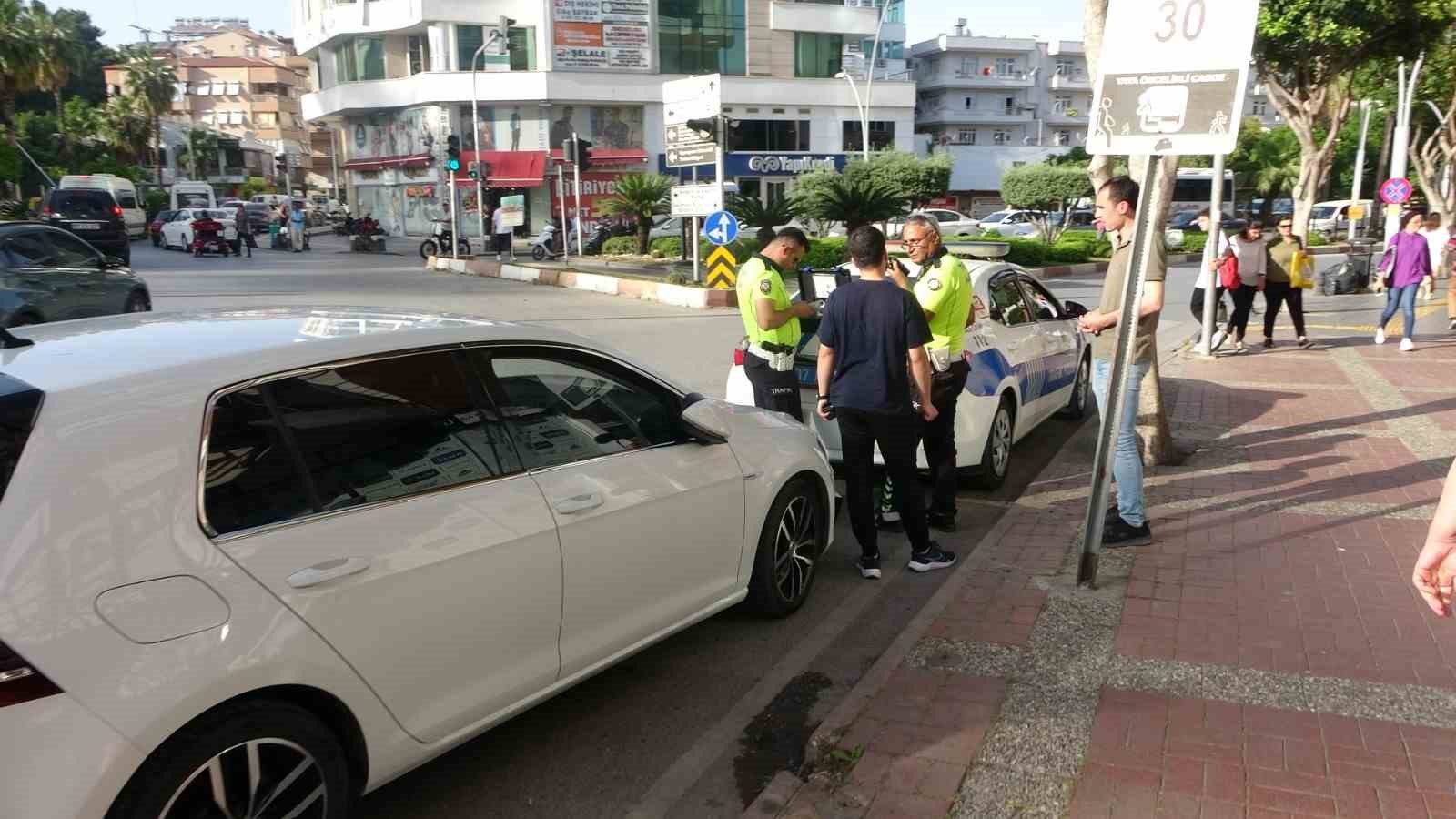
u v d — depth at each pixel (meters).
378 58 47.06
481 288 22.31
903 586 5.41
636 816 3.42
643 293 20.33
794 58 49.75
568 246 32.50
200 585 2.54
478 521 3.19
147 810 2.41
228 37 108.69
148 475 2.54
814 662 4.52
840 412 5.23
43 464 2.41
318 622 2.73
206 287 21.52
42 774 2.24
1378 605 4.63
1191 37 4.34
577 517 3.52
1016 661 4.20
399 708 2.99
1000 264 7.84
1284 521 5.86
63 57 53.91
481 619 3.20
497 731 3.97
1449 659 4.08
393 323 3.44
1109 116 4.58
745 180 49.50
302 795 2.74
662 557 3.96
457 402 3.35
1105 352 5.38
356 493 2.96
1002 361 7.03
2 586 2.26
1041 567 5.29
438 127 45.66
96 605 2.36
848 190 22.86
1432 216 13.99
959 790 3.32
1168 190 5.36
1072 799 3.23
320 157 102.31
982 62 82.56
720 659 4.57
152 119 69.44
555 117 46.41
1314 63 24.05
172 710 2.41
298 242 38.34
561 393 3.73
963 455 6.66
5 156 47.47
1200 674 4.02
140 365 2.77
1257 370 11.31
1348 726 3.59
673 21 46.97
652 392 4.15
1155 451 7.13
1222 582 4.95
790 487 4.81
